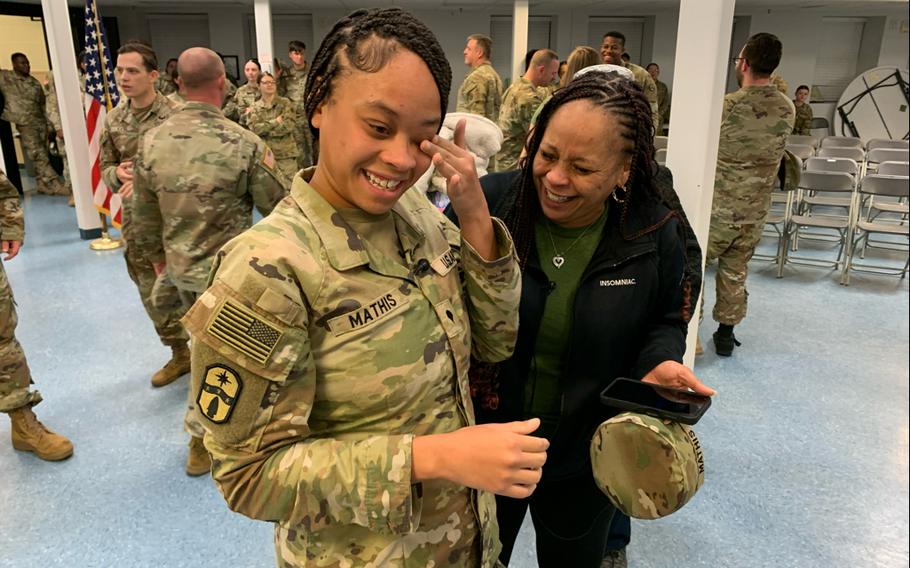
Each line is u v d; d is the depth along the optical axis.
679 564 1.93
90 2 4.87
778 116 3.10
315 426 0.80
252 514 0.75
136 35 11.97
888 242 5.66
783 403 2.89
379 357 0.78
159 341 3.49
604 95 1.06
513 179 1.30
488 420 1.32
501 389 1.29
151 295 2.77
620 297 1.22
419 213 0.92
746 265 3.33
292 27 12.36
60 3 5.05
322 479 0.72
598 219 1.23
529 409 1.32
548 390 1.31
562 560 1.42
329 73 0.71
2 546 1.98
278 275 0.71
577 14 12.30
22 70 7.20
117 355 3.31
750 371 3.22
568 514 1.37
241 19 11.93
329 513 0.74
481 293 0.93
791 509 2.17
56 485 2.28
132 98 2.86
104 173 3.02
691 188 2.39
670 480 0.95
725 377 3.15
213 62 2.23
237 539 2.03
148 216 2.43
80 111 5.29
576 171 1.08
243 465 0.73
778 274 4.75
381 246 0.82
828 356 3.39
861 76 10.91
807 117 9.20
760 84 3.13
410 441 0.75
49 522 2.09
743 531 2.06
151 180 2.24
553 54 4.43
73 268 4.74
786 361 3.33
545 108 1.13
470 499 0.94
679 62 2.32
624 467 0.99
